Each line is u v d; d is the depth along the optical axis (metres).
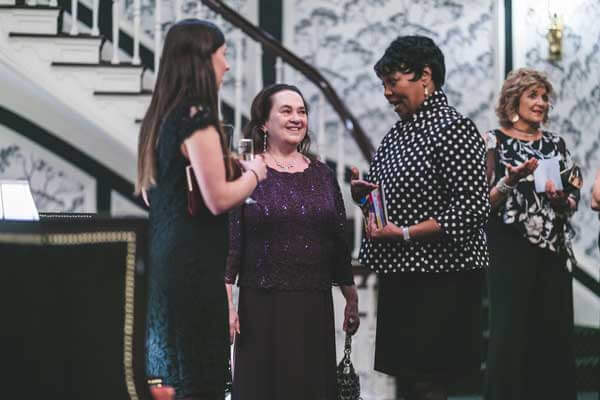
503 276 5.34
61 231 2.47
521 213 5.29
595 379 6.98
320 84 7.46
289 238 4.12
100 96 7.27
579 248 7.98
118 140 7.28
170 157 3.17
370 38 8.87
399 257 4.05
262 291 4.12
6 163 8.01
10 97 7.84
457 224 3.91
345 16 8.89
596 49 7.98
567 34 8.07
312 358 4.12
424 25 8.80
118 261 2.55
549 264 5.37
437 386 4.04
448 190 3.99
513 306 5.32
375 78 8.87
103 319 2.53
